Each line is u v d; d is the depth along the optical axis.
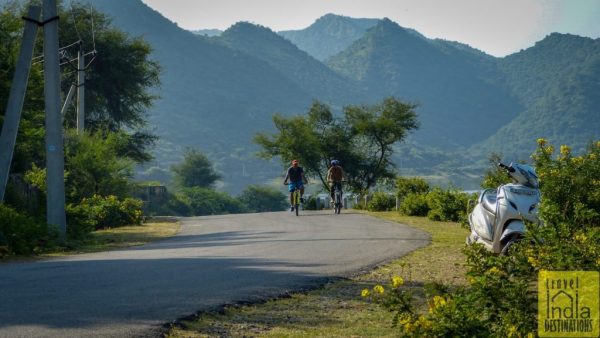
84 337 6.56
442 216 23.64
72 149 32.16
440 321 5.70
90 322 7.21
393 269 11.50
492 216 11.05
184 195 109.94
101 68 54.53
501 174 17.31
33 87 28.89
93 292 9.05
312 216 27.28
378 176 63.75
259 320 7.71
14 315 7.52
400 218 25.22
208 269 11.42
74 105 53.16
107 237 20.55
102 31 55.78
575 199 13.73
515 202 10.77
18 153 27.75
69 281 10.03
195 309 8.01
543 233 7.20
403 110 63.06
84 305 8.12
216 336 6.94
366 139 64.06
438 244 15.41
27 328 6.90
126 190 32.72
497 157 17.77
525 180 11.02
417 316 5.81
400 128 61.66
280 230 20.50
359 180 64.44
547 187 13.94
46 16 18.86
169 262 12.45
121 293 8.98
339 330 7.28
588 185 14.03
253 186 137.00
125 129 59.31
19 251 15.43
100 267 11.76
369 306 8.51
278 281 10.16
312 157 62.66
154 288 9.41
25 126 27.28
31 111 28.94
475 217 11.49
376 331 7.23
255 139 64.25
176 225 26.22
